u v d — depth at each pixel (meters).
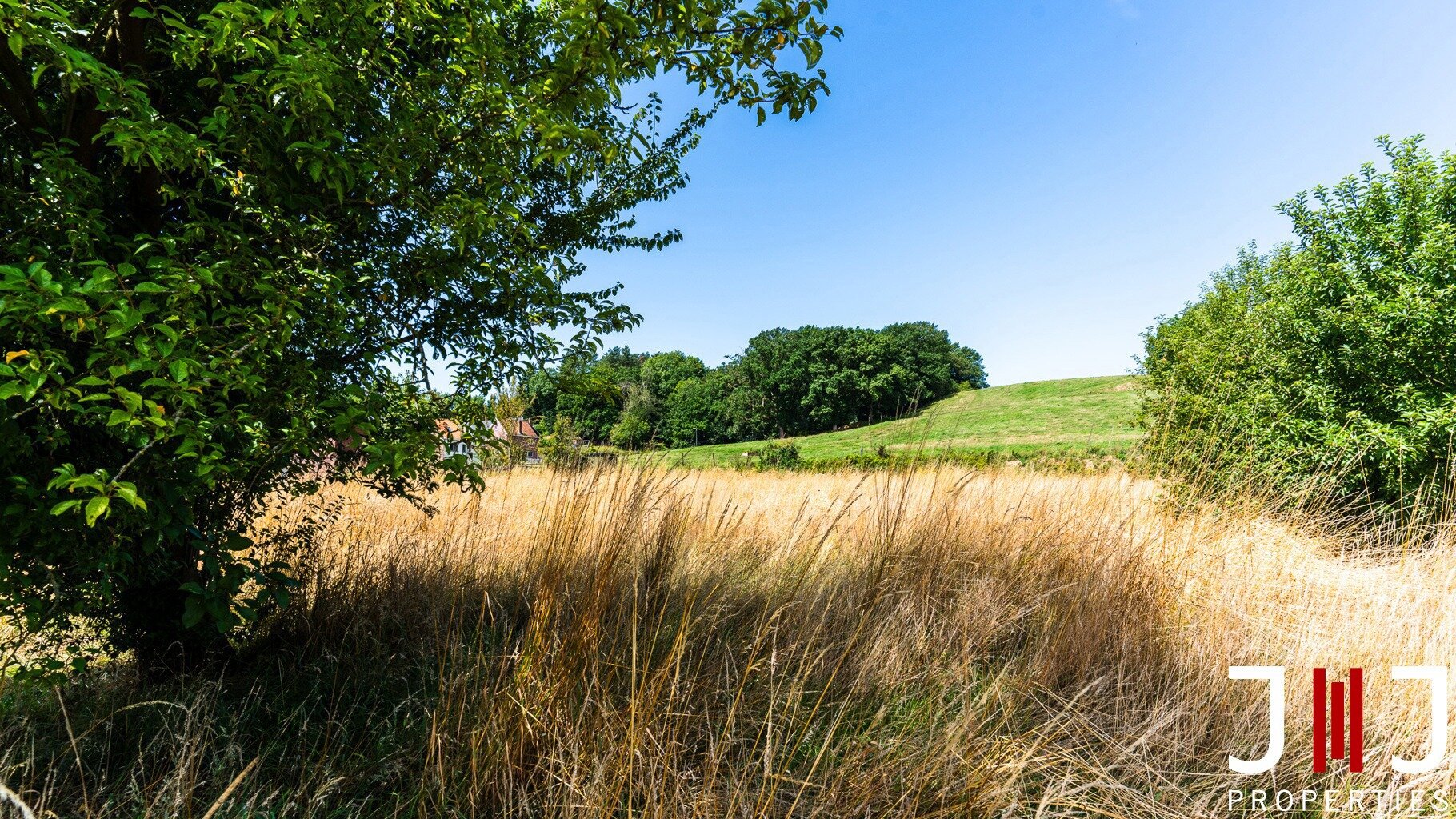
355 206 2.31
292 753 2.21
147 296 1.66
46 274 1.33
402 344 2.85
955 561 3.58
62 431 1.66
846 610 3.08
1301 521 4.20
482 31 1.86
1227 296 11.00
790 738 2.14
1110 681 2.66
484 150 2.10
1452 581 3.49
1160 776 2.12
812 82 2.02
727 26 1.93
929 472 4.43
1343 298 5.61
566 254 3.49
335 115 2.02
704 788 1.88
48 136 1.94
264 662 2.86
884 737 2.26
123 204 2.32
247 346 1.66
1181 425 4.66
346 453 2.67
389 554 3.55
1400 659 2.76
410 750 2.21
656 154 3.71
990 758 2.08
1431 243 5.04
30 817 1.31
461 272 2.47
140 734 2.15
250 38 1.58
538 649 2.30
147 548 1.94
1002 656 2.93
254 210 1.92
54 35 1.52
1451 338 4.79
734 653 2.71
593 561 2.71
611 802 1.83
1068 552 3.55
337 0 1.79
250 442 2.10
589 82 1.76
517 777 2.04
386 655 2.86
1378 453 4.88
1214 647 2.85
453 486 5.26
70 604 1.88
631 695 2.06
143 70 1.99
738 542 4.25
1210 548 3.58
